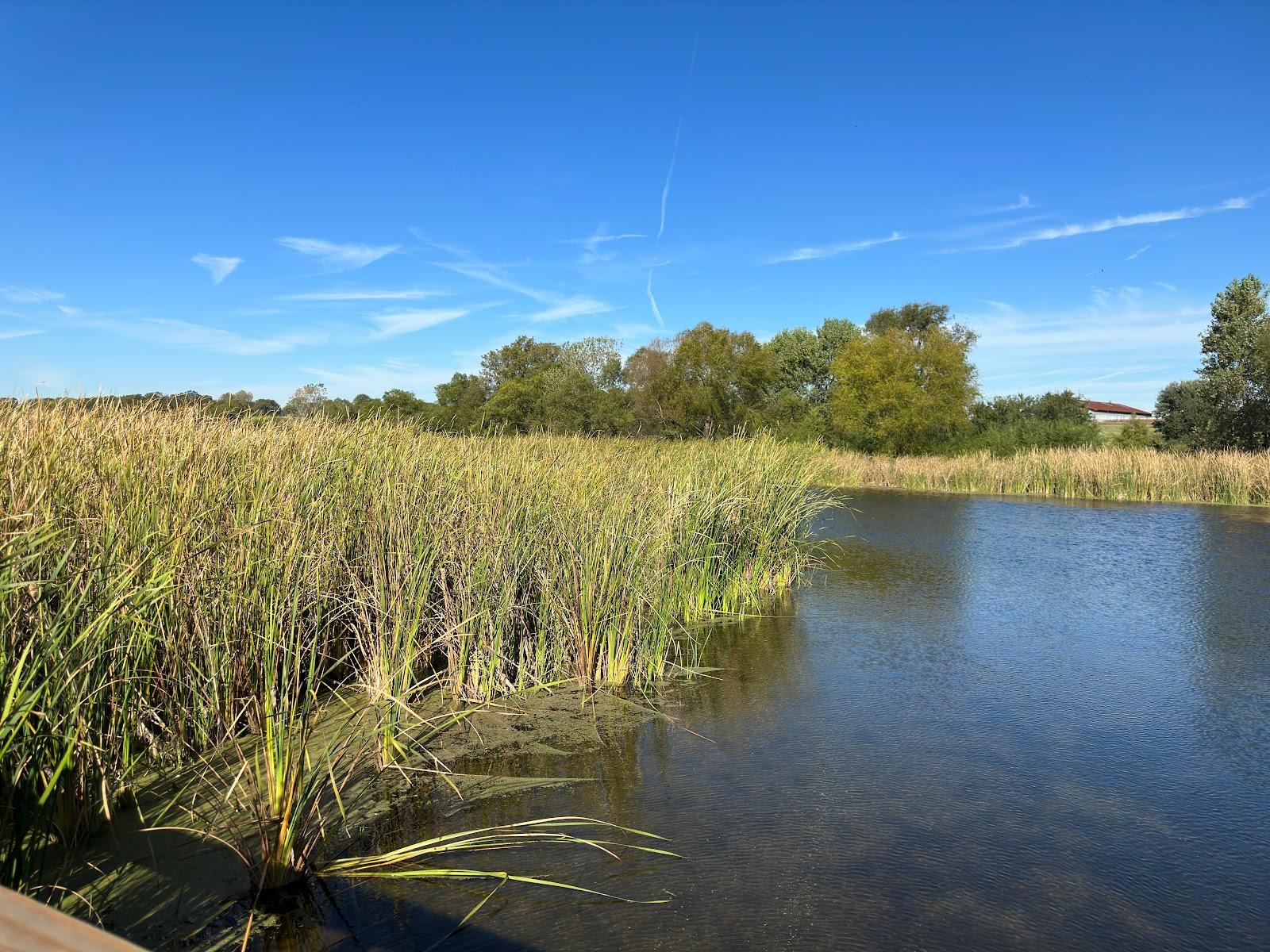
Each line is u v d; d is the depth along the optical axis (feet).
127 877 13.20
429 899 13.15
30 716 12.30
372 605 21.03
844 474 103.50
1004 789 17.67
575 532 24.56
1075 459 89.04
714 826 15.85
